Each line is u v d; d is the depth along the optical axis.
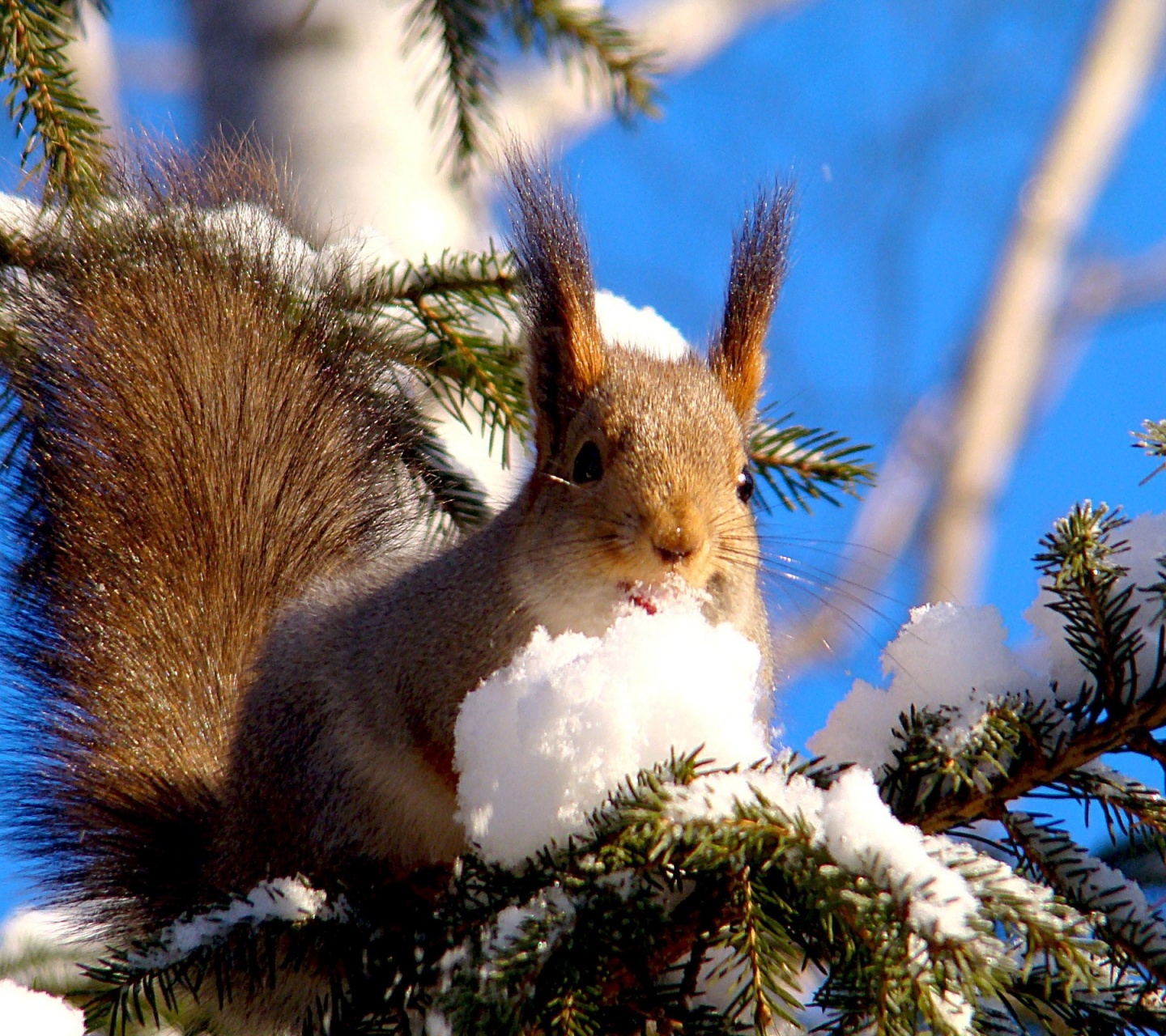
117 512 2.43
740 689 2.34
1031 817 2.34
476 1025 2.31
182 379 2.44
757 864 2.32
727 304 2.42
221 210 2.46
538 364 2.41
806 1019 2.36
